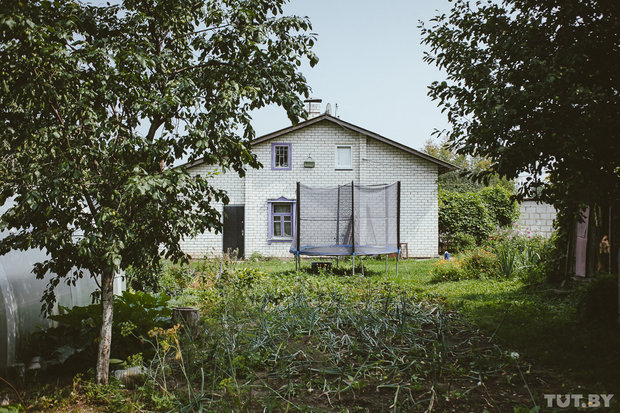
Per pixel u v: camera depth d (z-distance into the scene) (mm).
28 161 3697
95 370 4141
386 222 13688
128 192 3605
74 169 3426
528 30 4879
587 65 4754
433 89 5266
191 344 4453
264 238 18578
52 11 3400
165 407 3508
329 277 10969
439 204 20328
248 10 3963
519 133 4547
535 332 5340
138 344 4750
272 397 3621
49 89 3340
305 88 4449
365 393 3775
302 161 18891
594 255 7594
